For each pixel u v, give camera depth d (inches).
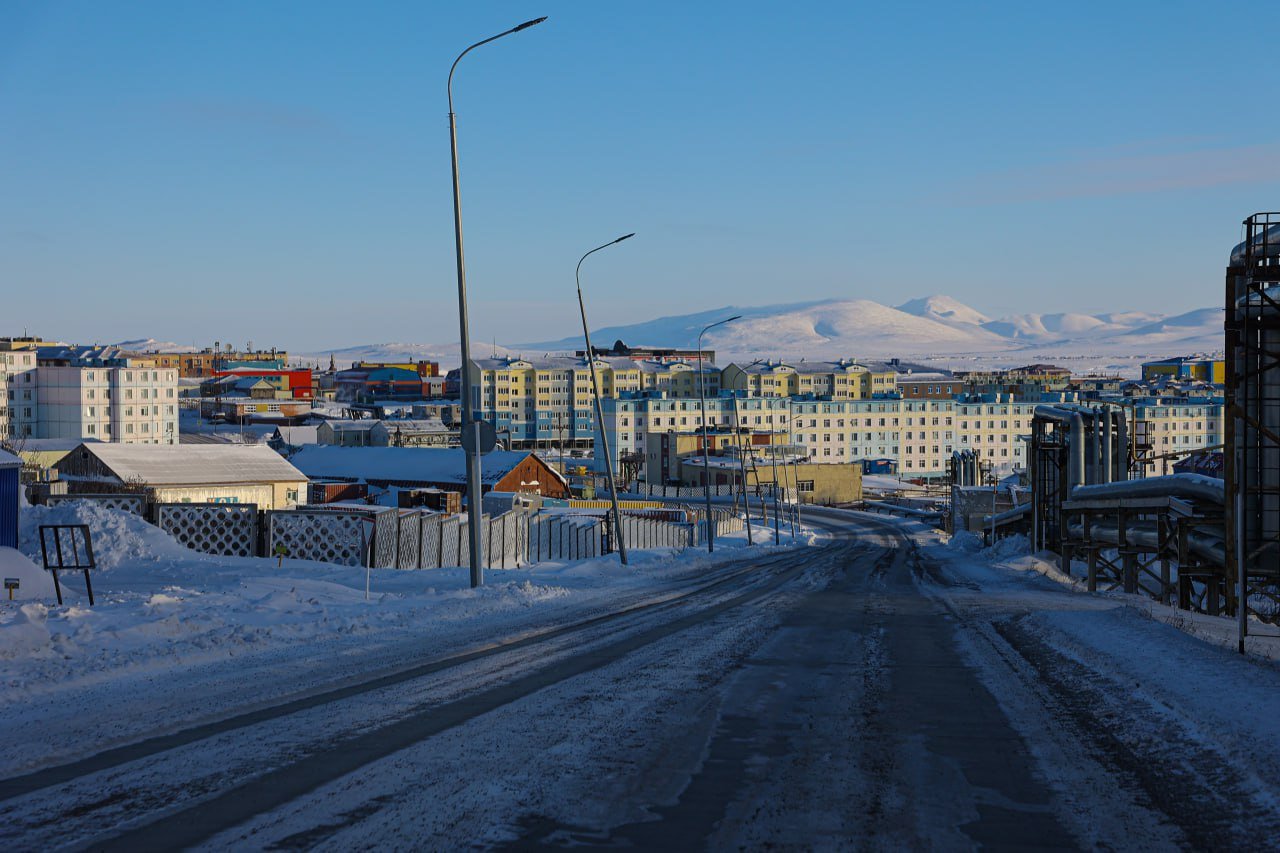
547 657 562.3
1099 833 267.7
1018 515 2918.3
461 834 257.4
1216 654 567.2
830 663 565.3
